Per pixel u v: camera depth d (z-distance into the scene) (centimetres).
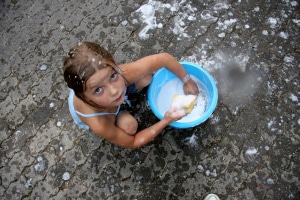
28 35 230
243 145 188
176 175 187
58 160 196
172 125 171
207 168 186
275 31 211
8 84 217
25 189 192
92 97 133
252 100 196
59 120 204
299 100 193
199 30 216
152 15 223
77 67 123
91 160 194
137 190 187
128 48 217
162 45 215
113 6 229
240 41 210
